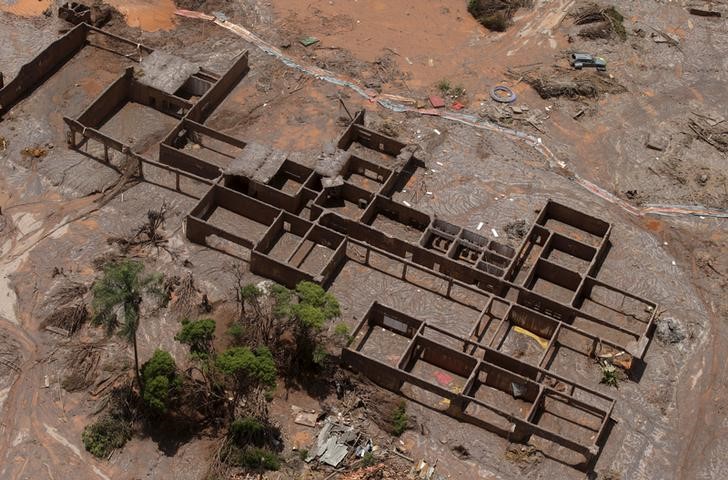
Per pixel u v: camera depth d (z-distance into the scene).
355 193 63.28
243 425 49.00
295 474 49.00
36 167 63.09
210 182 61.12
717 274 62.59
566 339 57.25
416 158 67.88
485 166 68.31
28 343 53.00
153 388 48.50
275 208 60.31
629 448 52.25
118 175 63.16
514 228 63.44
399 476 49.50
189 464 49.00
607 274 61.72
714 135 72.94
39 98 68.38
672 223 65.81
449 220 64.00
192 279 57.00
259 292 53.78
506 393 54.06
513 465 50.72
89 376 51.66
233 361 48.91
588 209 66.06
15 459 48.22
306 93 72.31
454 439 51.50
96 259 57.59
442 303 58.62
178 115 68.69
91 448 48.72
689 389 55.50
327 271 58.12
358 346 55.47
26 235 58.75
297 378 53.16
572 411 53.44
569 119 73.00
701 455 52.47
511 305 56.66
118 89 67.81
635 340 57.28
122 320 53.03
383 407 52.31
